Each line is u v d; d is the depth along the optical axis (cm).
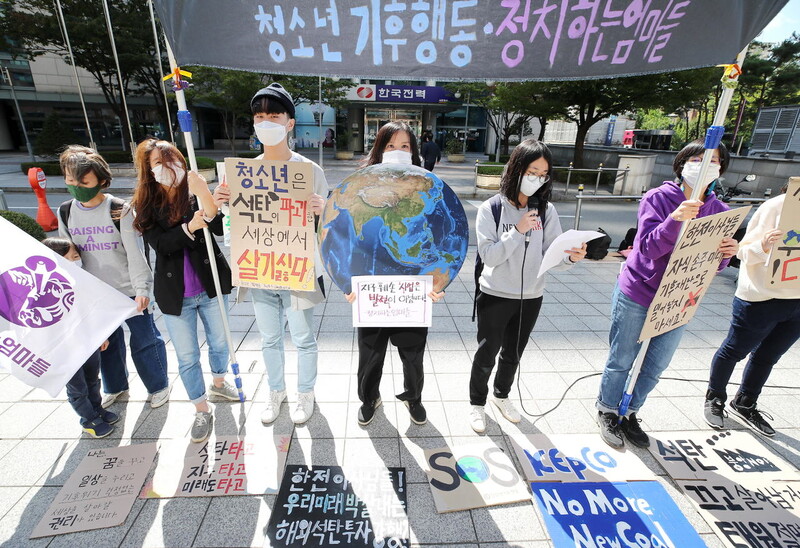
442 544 182
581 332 379
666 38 172
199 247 221
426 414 257
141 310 229
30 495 200
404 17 178
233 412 259
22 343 199
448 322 393
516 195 211
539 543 184
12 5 1400
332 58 186
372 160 228
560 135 2969
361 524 190
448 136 2973
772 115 1358
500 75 186
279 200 205
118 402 266
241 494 203
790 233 211
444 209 195
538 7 172
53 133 1566
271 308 235
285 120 210
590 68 181
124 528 186
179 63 184
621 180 1252
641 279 214
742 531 191
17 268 196
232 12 179
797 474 223
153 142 202
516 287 214
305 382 249
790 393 293
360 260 202
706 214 206
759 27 161
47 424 246
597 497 206
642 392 238
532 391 290
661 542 185
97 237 225
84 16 1430
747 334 238
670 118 2827
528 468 222
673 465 227
